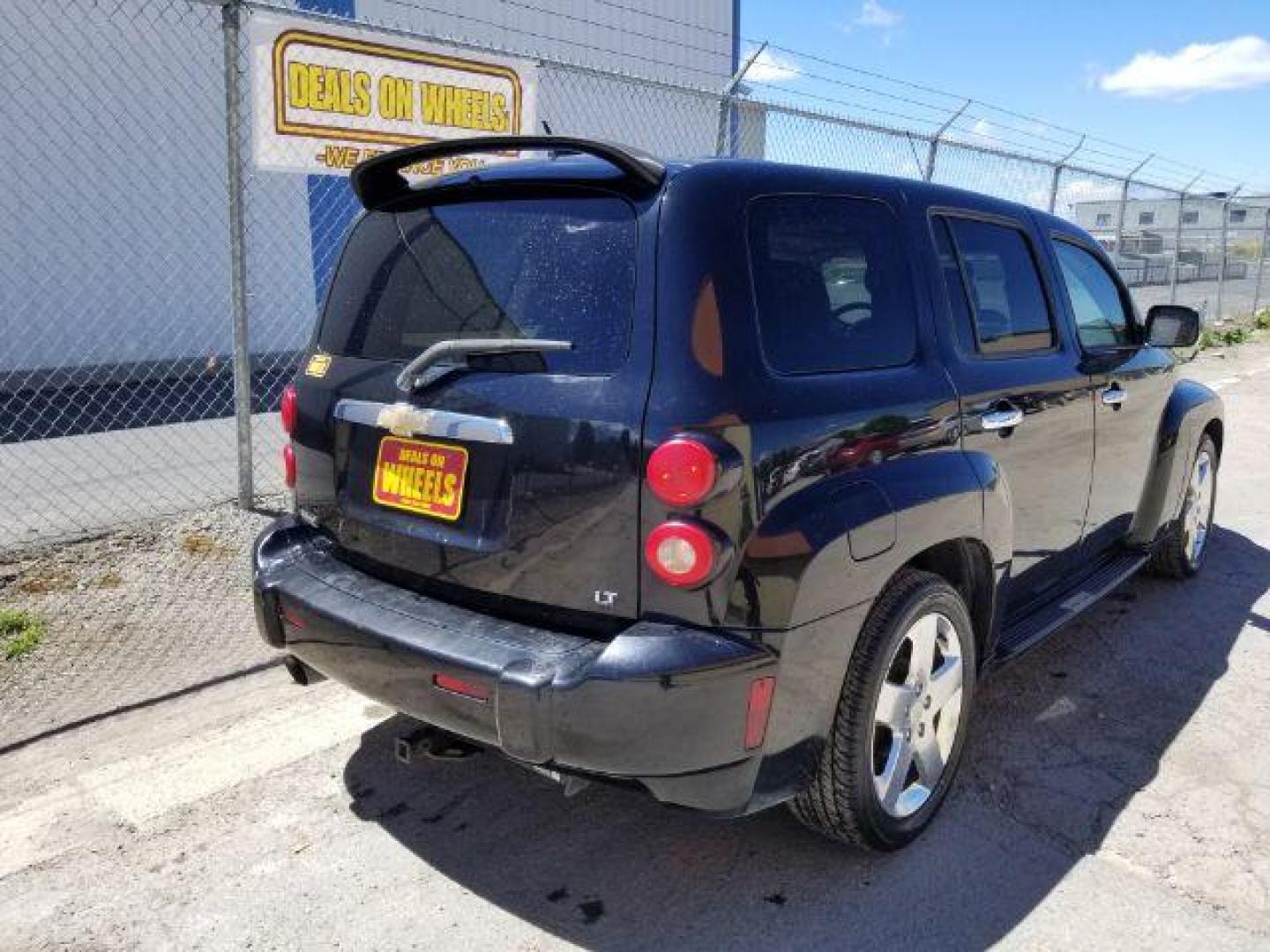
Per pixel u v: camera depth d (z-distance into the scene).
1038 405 3.43
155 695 3.73
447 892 2.66
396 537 2.67
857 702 2.57
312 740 3.44
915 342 2.95
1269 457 8.24
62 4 9.46
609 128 11.96
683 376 2.26
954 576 3.14
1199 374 12.96
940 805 3.01
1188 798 3.18
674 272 2.32
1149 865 2.84
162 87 10.24
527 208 2.61
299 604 2.73
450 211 2.79
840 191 2.83
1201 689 3.96
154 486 6.44
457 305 2.67
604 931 2.53
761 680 2.30
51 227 9.78
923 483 2.73
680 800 2.32
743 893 2.69
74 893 2.62
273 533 3.05
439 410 2.53
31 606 4.41
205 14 10.38
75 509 5.84
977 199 3.50
